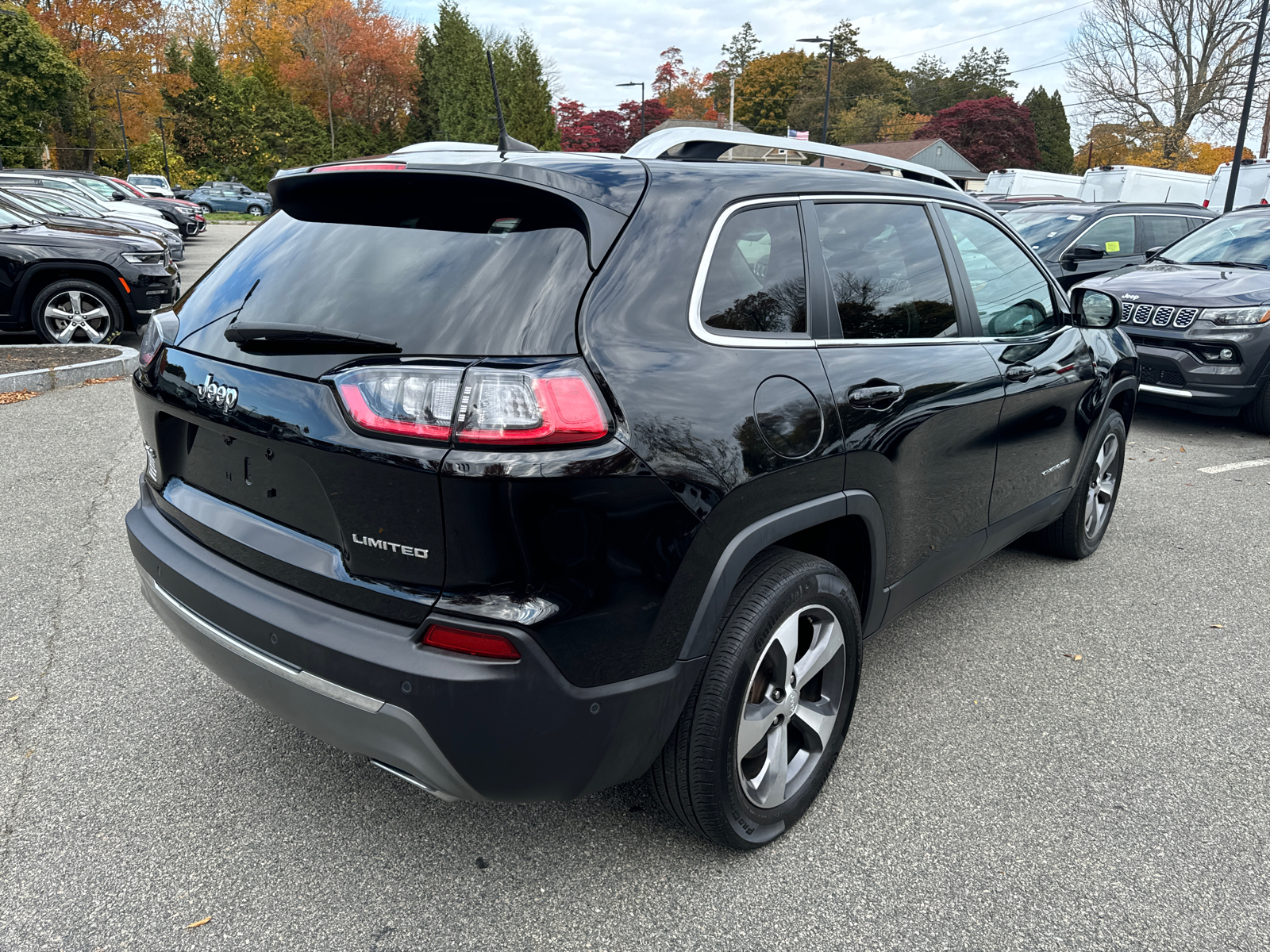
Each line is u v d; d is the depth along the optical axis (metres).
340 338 1.79
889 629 3.72
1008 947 2.04
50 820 2.39
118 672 3.16
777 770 2.32
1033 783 2.67
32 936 2.01
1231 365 6.94
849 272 2.51
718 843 2.25
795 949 2.02
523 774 1.80
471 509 1.65
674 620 1.90
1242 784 2.69
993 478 3.21
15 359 8.16
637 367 1.82
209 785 2.56
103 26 55.53
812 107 83.00
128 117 58.16
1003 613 3.87
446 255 1.92
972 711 3.08
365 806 2.49
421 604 1.74
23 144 47.62
